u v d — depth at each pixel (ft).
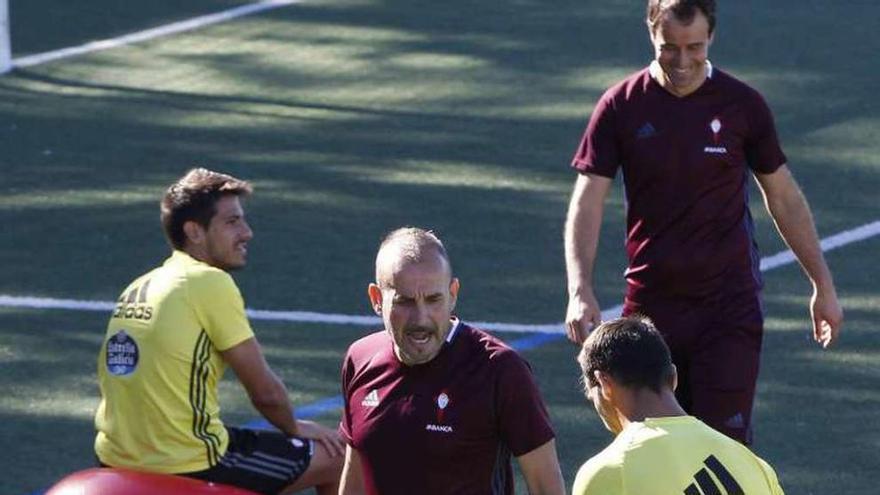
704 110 84.99
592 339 62.44
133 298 79.77
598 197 86.69
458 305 131.44
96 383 115.96
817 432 106.32
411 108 188.44
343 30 218.59
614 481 58.65
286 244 145.38
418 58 206.08
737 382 85.87
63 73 203.72
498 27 217.36
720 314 86.17
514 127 181.27
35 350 122.21
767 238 145.69
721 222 85.66
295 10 227.81
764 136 85.97
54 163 170.81
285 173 167.02
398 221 152.05
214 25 222.28
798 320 126.41
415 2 229.04
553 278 137.39
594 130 86.89
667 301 86.79
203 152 174.50
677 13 82.17
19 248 145.89
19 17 227.40
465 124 182.39
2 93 195.62
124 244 146.82
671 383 61.87
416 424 67.87
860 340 122.11
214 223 81.82
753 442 104.83
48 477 100.37
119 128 182.70
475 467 68.08
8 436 106.42
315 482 83.66
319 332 125.70
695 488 58.13
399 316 66.49
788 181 87.45
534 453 67.46
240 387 114.01
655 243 86.38
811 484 99.04
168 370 78.28
